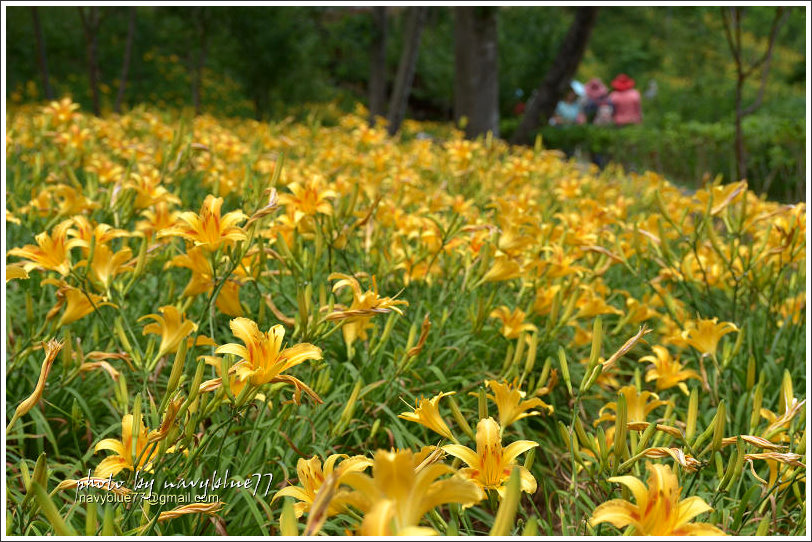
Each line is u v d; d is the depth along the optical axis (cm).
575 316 303
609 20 3194
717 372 278
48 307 314
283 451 233
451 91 2314
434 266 335
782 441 207
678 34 2794
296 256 276
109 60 1719
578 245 342
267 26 1383
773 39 652
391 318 252
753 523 224
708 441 192
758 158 977
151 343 223
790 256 320
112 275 244
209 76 1869
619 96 1691
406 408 275
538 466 276
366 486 107
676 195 502
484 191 518
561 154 759
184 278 327
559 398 319
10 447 241
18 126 568
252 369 162
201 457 207
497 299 340
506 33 2159
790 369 326
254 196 265
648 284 350
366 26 1927
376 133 663
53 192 380
